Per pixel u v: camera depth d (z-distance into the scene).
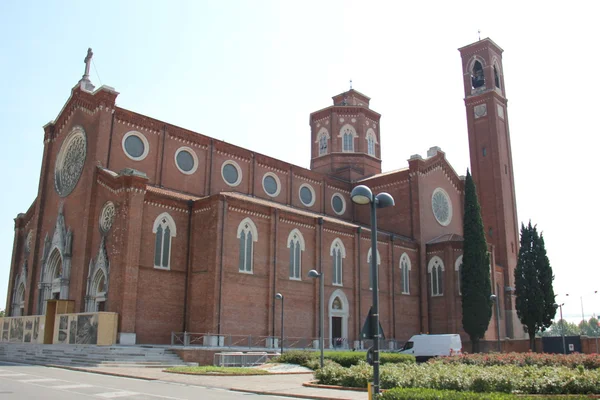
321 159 76.06
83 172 48.06
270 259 47.91
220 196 44.66
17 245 59.31
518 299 63.44
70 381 24.33
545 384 21.75
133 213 41.53
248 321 45.06
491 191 74.56
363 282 56.97
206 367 32.22
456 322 60.28
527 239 64.19
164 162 51.56
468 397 16.23
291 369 32.66
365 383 23.75
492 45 79.94
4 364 36.06
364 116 76.56
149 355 36.09
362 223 69.94
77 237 46.78
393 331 58.28
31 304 51.88
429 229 66.00
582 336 60.66
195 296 44.16
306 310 50.31
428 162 67.69
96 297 43.34
